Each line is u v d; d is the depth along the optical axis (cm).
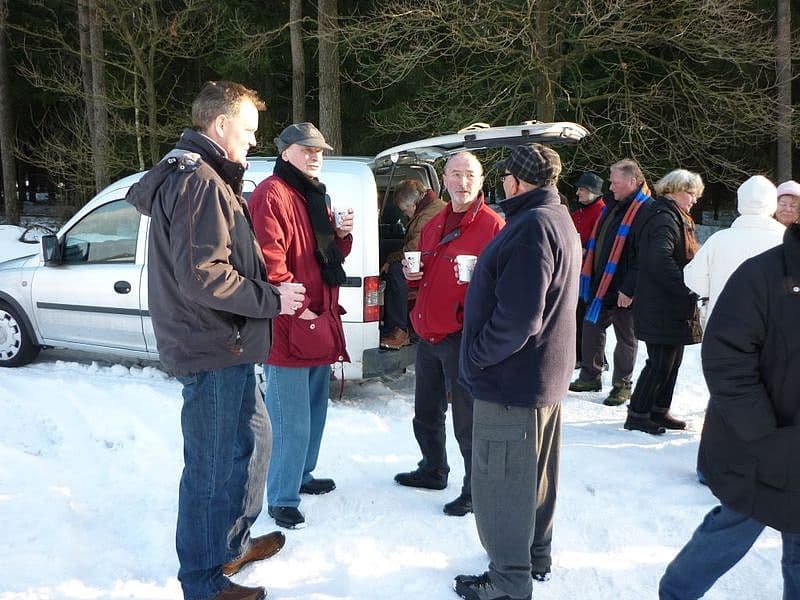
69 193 1905
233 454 269
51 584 283
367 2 1427
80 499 364
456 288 338
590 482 395
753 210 374
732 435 226
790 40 1155
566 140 411
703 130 1165
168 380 595
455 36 1008
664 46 1162
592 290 558
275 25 1500
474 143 424
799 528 218
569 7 1028
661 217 454
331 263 336
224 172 256
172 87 1695
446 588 291
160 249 247
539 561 295
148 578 292
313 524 344
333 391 585
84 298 599
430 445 383
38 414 494
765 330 216
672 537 335
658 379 470
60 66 1903
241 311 247
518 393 252
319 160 337
